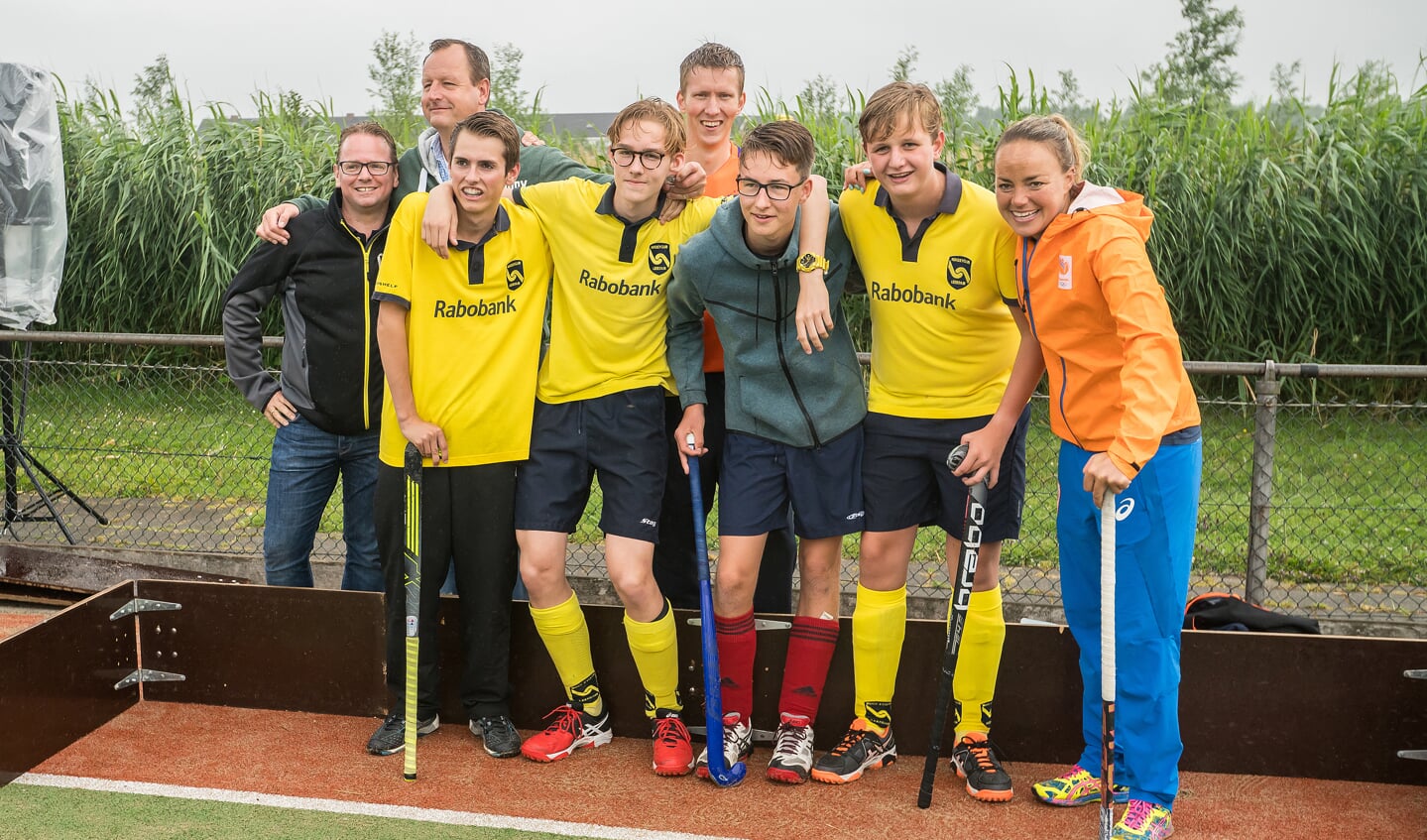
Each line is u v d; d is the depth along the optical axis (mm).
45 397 6105
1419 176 7938
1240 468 5254
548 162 3744
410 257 3213
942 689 3066
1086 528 3039
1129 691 2941
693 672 3510
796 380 3160
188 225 8688
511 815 3025
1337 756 3271
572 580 4867
